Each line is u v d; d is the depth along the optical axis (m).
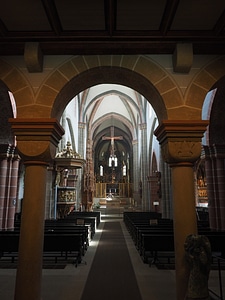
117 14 4.21
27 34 4.73
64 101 5.67
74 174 21.38
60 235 7.96
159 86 5.16
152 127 22.98
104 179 47.34
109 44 4.97
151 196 24.19
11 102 8.23
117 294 5.39
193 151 4.89
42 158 4.90
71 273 6.91
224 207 9.57
